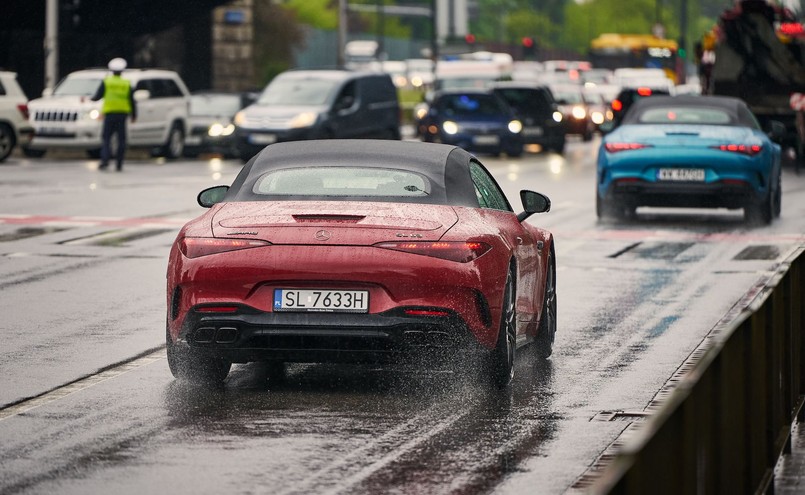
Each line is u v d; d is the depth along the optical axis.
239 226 16.47
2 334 21.19
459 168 17.78
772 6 69.56
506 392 17.16
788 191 52.25
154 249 32.28
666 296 25.58
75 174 58.22
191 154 74.56
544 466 13.58
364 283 16.05
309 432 14.93
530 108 83.06
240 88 104.44
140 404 16.31
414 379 17.94
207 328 16.30
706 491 9.05
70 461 13.64
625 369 18.77
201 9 90.19
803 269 15.45
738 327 10.47
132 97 61.69
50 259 30.38
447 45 144.88
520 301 17.94
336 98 70.44
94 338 20.89
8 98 66.19
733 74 70.00
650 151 38.97
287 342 16.14
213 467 13.43
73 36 90.81
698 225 38.91
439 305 16.08
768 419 12.25
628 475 6.77
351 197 17.02
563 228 37.78
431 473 13.27
